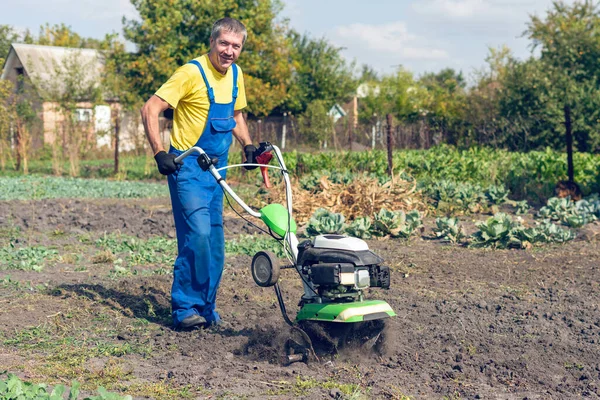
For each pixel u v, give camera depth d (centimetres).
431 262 880
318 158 1811
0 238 1060
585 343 561
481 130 2405
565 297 696
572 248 964
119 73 4162
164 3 4009
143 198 1645
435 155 1917
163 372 481
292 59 4800
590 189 1438
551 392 457
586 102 2411
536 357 526
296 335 502
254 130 2423
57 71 3522
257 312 650
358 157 1778
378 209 1204
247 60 4112
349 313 473
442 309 655
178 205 591
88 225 1160
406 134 2455
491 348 544
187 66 576
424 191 1385
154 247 983
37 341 555
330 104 4803
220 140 595
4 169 2533
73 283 755
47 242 1034
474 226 1174
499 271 827
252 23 4066
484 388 461
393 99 4341
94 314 637
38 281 768
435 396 443
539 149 2436
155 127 570
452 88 5231
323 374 479
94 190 1791
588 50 2816
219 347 542
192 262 589
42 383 424
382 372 486
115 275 802
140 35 4066
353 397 424
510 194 1518
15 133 2638
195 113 582
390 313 492
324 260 493
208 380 461
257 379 466
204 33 4138
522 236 983
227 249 963
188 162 586
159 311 656
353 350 514
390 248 979
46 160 3027
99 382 456
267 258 511
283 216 529
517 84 2591
